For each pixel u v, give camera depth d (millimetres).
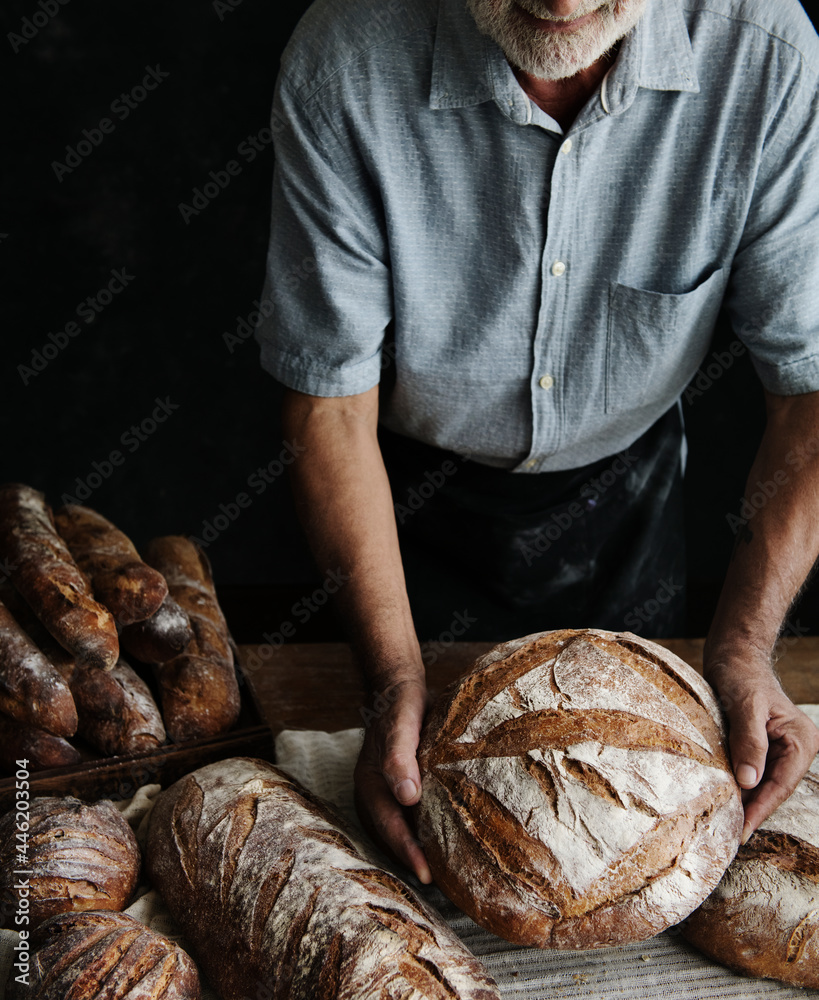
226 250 3125
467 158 1158
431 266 1234
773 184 1154
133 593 1205
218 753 1163
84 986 781
